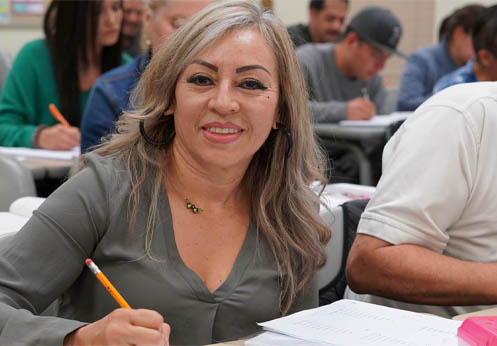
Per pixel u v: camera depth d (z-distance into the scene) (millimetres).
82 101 3109
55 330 935
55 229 1076
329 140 3301
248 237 1229
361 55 3531
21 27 5129
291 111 1236
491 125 1336
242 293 1178
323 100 3529
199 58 1132
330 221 1521
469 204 1354
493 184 1336
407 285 1298
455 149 1322
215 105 1118
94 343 896
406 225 1311
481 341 916
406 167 1341
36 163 2467
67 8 3027
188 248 1175
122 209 1132
